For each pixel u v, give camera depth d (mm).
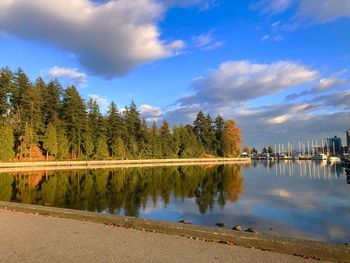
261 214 19891
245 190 31750
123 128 96688
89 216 9609
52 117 82812
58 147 79062
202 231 7719
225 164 99312
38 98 78688
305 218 18750
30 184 35406
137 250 6793
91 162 79375
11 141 67500
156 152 105312
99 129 90875
